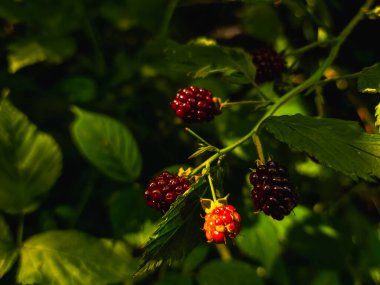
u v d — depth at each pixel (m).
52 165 0.30
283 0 0.27
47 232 0.29
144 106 0.36
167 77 0.36
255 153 0.30
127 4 0.37
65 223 0.34
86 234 0.29
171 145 0.35
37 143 0.30
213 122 0.32
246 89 0.32
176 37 0.37
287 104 0.31
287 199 0.21
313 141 0.21
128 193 0.30
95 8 0.38
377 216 0.32
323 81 0.24
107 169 0.30
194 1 0.35
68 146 0.36
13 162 0.30
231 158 0.31
